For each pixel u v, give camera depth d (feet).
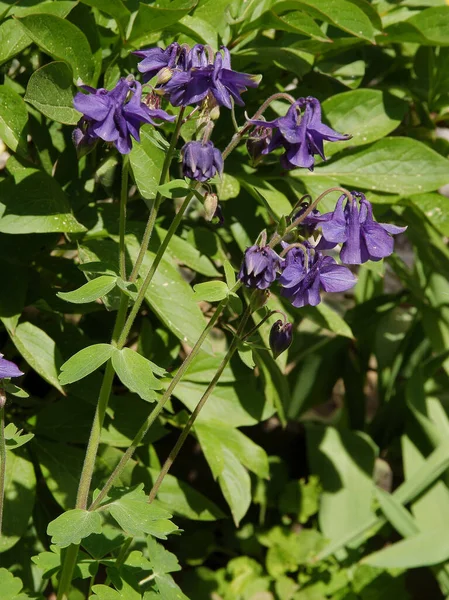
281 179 3.00
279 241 2.30
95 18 2.92
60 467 2.86
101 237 2.80
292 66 2.86
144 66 2.24
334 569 3.47
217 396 3.07
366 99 3.02
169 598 2.46
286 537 3.50
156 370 2.35
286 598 3.41
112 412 2.96
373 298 3.73
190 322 2.69
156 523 2.36
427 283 3.63
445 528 3.42
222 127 3.04
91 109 2.15
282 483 3.62
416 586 3.58
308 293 2.26
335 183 2.98
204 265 2.88
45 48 2.59
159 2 2.74
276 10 2.78
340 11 2.77
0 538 2.70
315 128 2.24
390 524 3.56
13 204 2.59
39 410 3.08
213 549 3.53
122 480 2.92
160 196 2.36
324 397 3.76
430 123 3.29
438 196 3.03
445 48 3.13
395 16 3.07
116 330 2.39
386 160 3.02
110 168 2.85
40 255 2.90
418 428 3.62
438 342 3.60
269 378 3.04
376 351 3.85
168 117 2.19
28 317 2.99
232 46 2.93
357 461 3.59
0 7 2.68
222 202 3.06
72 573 2.46
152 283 2.71
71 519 2.33
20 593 2.55
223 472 2.99
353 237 2.23
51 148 2.82
